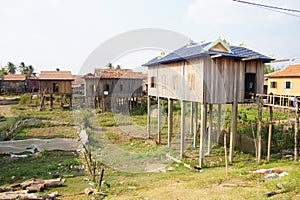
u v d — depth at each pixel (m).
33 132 19.72
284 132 16.08
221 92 12.04
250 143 15.54
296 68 28.53
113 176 10.61
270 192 7.02
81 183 9.68
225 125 17.88
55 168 11.41
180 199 7.40
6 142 16.31
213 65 11.80
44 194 8.16
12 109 32.72
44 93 32.66
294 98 11.55
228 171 10.58
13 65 79.69
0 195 7.99
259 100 12.09
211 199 7.12
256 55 12.58
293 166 10.41
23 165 12.00
